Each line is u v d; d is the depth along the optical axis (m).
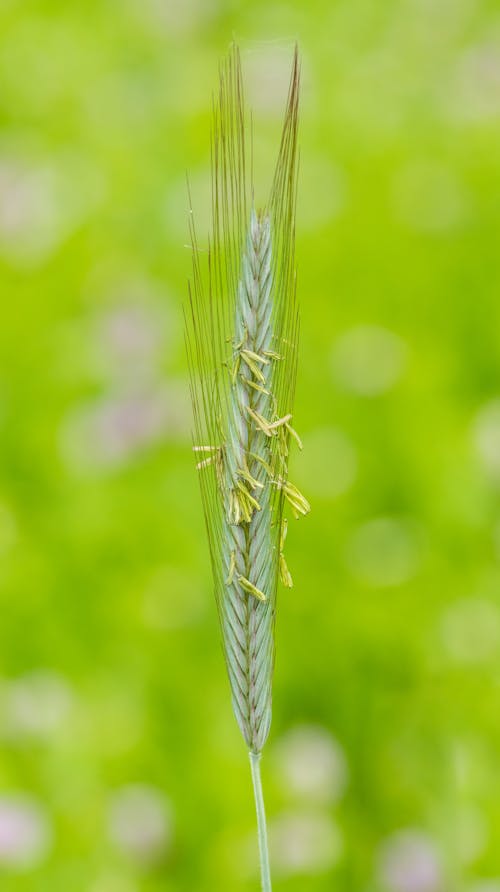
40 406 1.34
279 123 1.77
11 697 0.95
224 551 0.61
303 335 1.40
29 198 1.63
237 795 0.88
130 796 0.87
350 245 1.53
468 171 1.64
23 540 1.12
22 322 1.45
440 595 1.02
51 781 0.90
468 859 0.84
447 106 1.87
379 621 0.99
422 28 2.23
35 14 2.37
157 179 1.72
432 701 0.93
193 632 1.04
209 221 1.60
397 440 1.19
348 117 1.84
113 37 2.29
